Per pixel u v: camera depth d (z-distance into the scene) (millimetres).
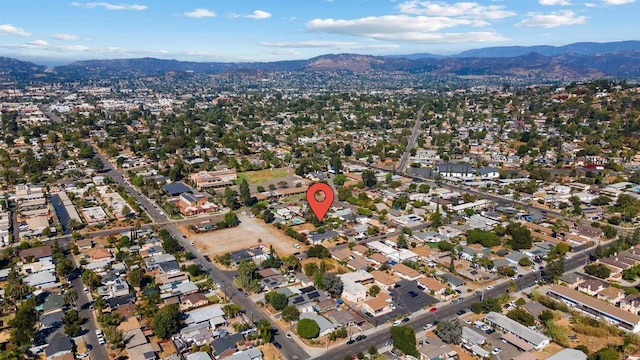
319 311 128000
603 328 118750
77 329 113438
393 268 155250
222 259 158500
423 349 108750
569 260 167500
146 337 114938
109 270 150375
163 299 132125
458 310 130750
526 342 113500
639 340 111312
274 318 125250
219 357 106188
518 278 152250
